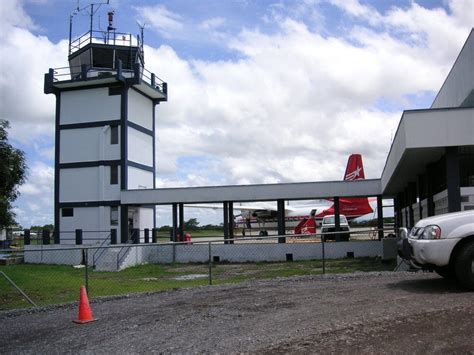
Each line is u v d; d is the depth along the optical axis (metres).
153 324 8.30
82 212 35.31
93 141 35.62
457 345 5.75
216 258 30.81
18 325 9.59
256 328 7.31
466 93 17.16
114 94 35.53
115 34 36.53
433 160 18.31
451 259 8.99
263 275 20.98
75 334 8.20
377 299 8.54
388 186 26.81
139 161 37.12
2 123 18.03
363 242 29.20
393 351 5.71
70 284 18.86
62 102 36.50
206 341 6.90
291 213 54.19
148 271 25.55
